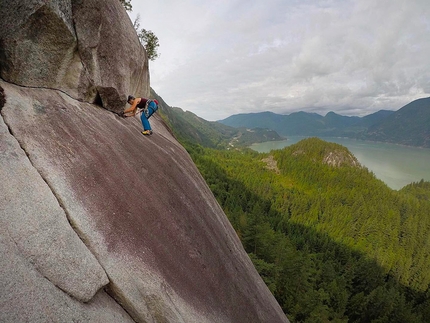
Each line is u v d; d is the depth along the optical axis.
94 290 3.23
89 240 3.64
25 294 2.49
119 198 4.68
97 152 5.11
